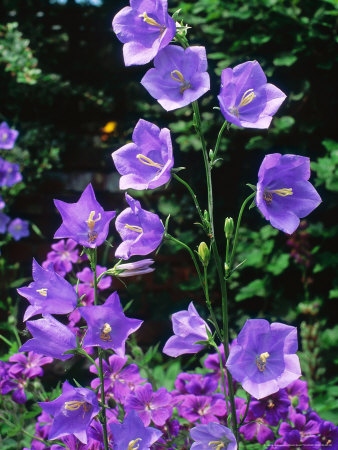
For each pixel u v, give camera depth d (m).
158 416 0.46
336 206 0.98
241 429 0.48
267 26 0.98
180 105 0.35
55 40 1.38
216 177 1.10
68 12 1.39
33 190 1.19
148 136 0.38
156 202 1.19
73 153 1.23
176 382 0.53
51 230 1.20
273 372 0.36
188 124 1.06
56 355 0.36
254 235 1.02
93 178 1.23
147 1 0.36
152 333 1.11
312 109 0.98
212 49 1.06
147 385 0.47
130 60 0.36
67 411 0.37
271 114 0.36
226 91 0.36
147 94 1.27
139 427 0.37
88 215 0.37
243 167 1.08
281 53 0.95
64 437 0.41
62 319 0.88
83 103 1.26
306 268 0.92
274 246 1.01
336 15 0.91
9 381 0.58
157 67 0.36
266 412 0.48
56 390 0.58
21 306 1.09
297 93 0.96
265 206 0.35
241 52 1.01
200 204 1.12
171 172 0.37
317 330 0.83
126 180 0.37
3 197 1.14
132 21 0.37
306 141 1.00
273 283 1.01
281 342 0.36
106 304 0.36
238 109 0.36
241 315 1.05
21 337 0.72
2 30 1.23
